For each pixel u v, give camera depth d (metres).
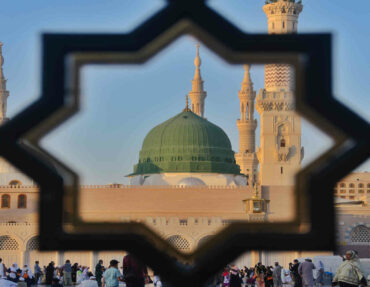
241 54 5.58
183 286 5.58
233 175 143.12
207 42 5.63
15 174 123.88
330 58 5.46
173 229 106.88
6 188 118.88
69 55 5.55
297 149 130.25
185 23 5.60
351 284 25.97
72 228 5.62
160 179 139.75
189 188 120.81
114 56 5.62
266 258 97.06
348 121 5.45
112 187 120.56
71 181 5.73
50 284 57.81
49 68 5.48
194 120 145.62
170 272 5.63
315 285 52.31
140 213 119.75
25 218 117.50
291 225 5.55
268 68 132.75
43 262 102.38
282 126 130.75
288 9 132.62
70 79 5.56
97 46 5.51
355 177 151.50
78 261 98.56
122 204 119.75
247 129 161.38
